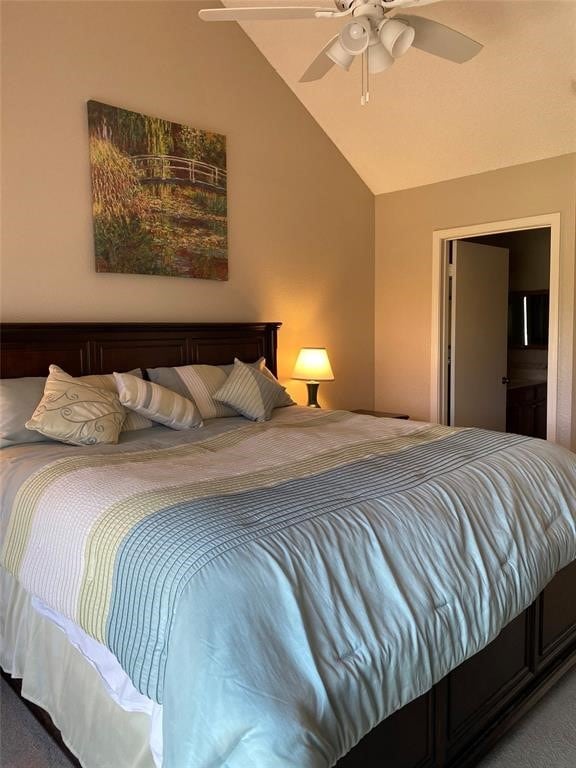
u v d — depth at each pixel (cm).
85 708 169
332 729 112
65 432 240
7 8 271
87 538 158
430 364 465
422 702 154
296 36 366
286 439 254
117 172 314
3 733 194
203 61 356
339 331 466
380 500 167
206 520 146
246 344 386
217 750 105
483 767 177
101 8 306
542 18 299
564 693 213
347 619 129
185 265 349
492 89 354
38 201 286
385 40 217
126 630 134
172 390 309
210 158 359
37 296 288
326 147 444
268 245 404
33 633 197
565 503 216
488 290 487
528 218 401
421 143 418
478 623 156
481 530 176
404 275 477
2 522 203
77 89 298
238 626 116
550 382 398
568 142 371
